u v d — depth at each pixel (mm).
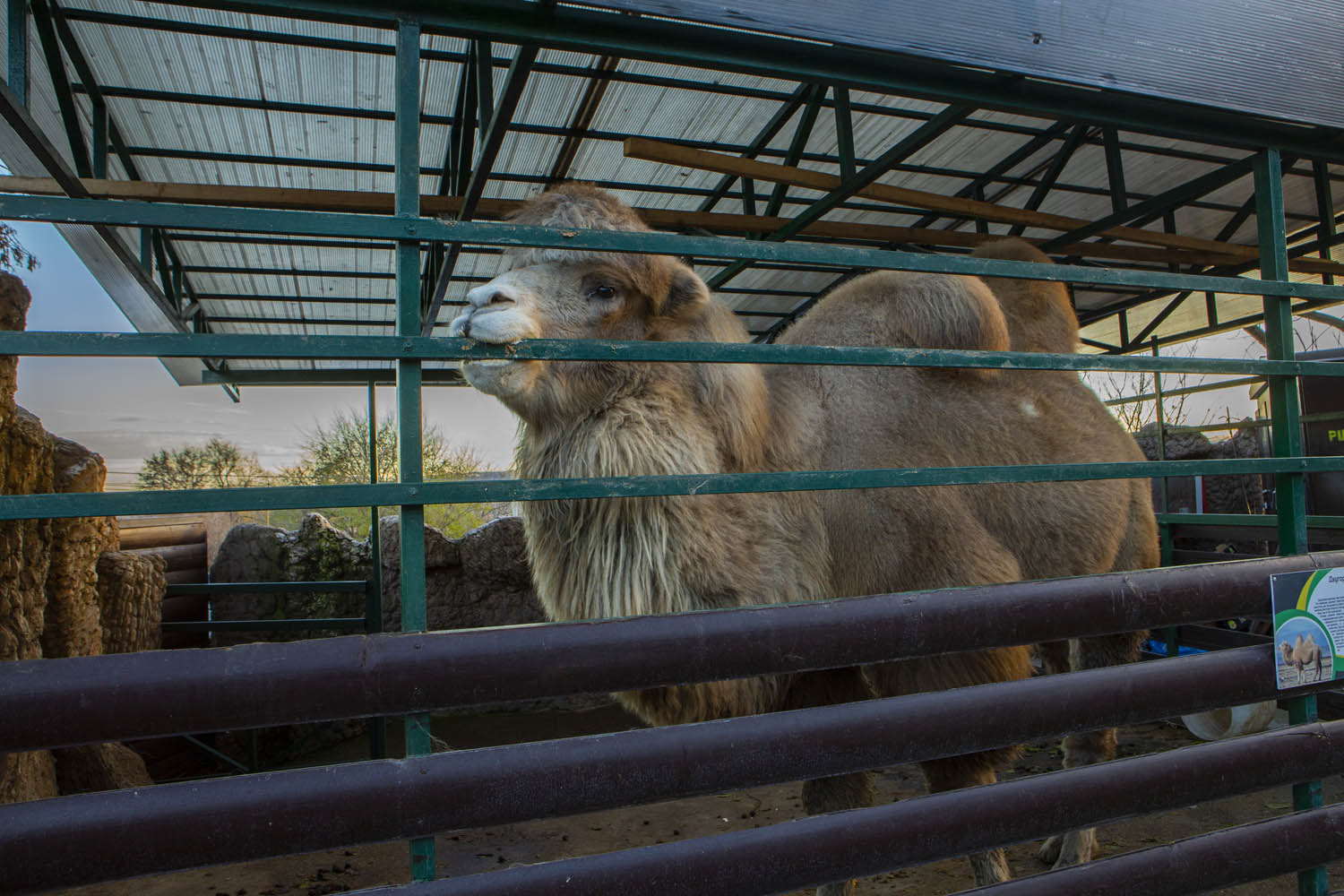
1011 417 3680
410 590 1719
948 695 2020
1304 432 6934
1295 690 2420
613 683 1764
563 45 1983
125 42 4531
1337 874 3908
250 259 6664
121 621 5082
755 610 1917
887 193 5324
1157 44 2465
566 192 2990
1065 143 5758
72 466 4516
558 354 1841
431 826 1614
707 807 5203
